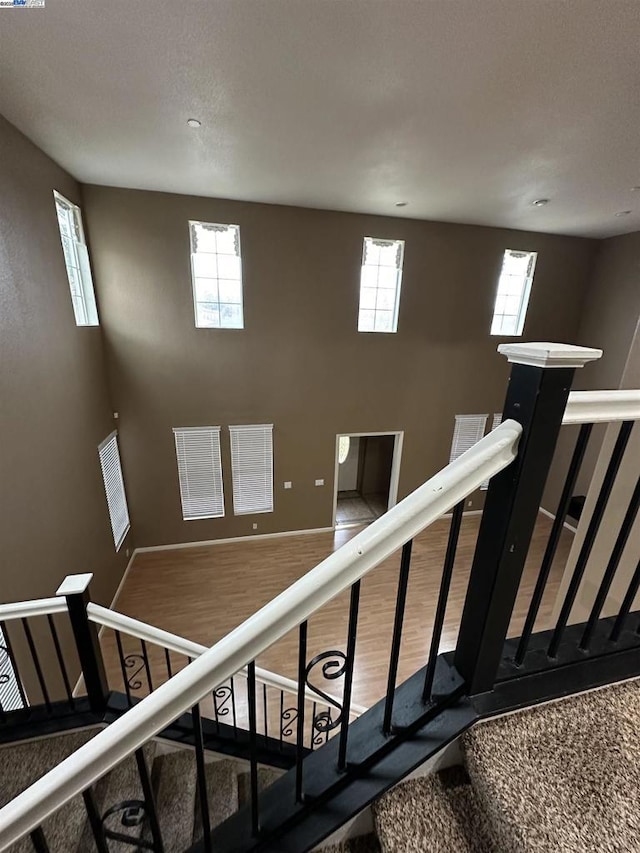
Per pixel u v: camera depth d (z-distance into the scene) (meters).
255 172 3.63
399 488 6.52
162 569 5.29
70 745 1.68
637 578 0.94
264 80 2.19
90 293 4.32
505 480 0.74
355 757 0.83
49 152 3.27
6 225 2.71
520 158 3.17
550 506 6.59
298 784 0.80
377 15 1.72
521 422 0.71
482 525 0.81
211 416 5.36
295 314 5.23
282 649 4.00
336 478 6.18
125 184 4.11
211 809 1.65
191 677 0.62
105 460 4.62
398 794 0.80
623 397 0.77
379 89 2.27
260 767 1.89
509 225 5.39
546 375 0.66
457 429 6.45
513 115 2.51
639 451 1.56
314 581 0.63
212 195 4.41
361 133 2.80
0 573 2.48
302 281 5.11
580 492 6.05
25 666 2.71
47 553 3.08
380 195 4.23
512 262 5.91
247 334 5.16
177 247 4.59
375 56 1.98
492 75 2.11
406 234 5.24
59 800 0.60
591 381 6.21
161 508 5.54
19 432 2.79
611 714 0.86
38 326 3.12
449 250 5.46
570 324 6.37
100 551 4.25
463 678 0.87
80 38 1.87
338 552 0.64
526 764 0.77
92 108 2.51
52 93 2.35
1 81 2.23
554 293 6.12
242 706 3.28
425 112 2.50
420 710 0.85
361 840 0.83
